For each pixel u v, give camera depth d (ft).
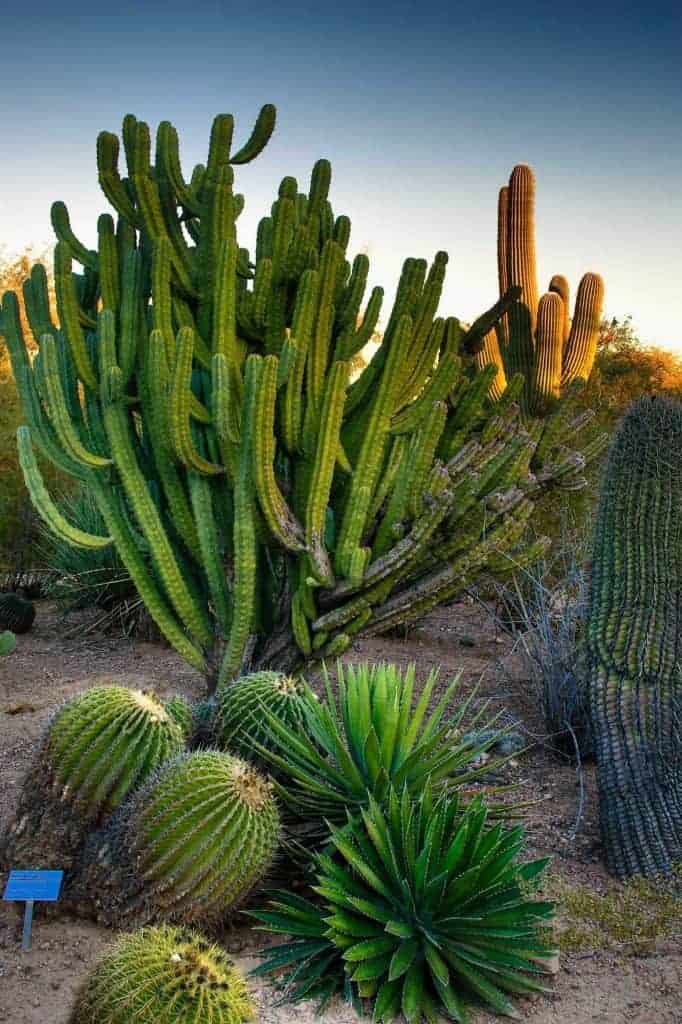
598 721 13.46
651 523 13.47
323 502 15.12
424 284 16.65
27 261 46.16
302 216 17.84
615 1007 10.01
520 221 30.19
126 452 15.80
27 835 11.32
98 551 25.13
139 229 17.21
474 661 23.04
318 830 12.28
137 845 10.45
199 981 8.05
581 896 11.82
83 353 16.43
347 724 13.01
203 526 16.10
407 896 10.45
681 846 12.50
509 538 15.93
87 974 9.53
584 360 29.63
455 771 16.15
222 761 10.59
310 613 15.89
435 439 15.21
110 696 11.46
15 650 23.48
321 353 15.74
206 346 16.79
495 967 10.25
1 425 31.07
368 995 9.85
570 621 19.61
